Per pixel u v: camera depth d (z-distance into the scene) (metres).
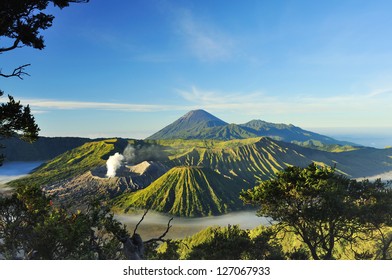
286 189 22.06
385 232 24.23
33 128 17.06
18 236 22.73
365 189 23.25
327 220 20.98
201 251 23.27
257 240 24.19
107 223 22.89
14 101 16.41
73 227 20.41
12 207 22.84
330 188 21.36
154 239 13.73
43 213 23.31
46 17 16.48
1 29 14.98
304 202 22.69
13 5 15.20
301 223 22.45
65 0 16.48
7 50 15.83
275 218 23.16
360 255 21.75
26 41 16.14
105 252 21.03
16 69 15.91
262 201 23.19
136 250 13.11
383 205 21.30
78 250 21.09
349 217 20.94
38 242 20.02
